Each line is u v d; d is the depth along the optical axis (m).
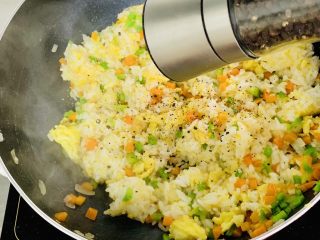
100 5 0.32
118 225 0.27
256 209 0.25
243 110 0.29
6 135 0.26
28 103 0.29
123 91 0.32
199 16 0.16
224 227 0.25
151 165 0.28
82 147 0.29
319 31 0.15
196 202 0.27
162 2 0.17
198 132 0.29
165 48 0.17
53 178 0.27
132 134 0.30
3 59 0.27
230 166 0.28
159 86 0.31
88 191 0.28
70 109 0.31
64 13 0.31
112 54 0.33
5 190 0.29
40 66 0.30
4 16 0.34
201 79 0.30
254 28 0.16
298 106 0.28
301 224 0.24
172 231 0.25
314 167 0.26
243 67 0.31
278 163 0.27
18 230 0.26
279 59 0.30
